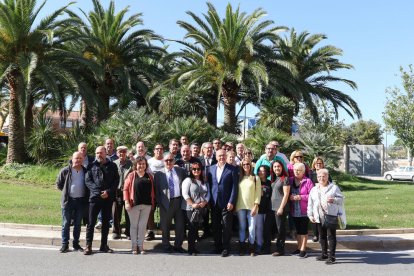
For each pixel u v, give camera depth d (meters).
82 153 7.88
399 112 36.34
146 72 25.52
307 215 7.10
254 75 22.33
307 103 26.44
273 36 23.50
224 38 22.58
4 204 11.30
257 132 19.94
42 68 19.84
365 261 6.85
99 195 7.06
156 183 7.50
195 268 6.25
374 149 37.12
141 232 7.26
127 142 17.61
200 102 24.81
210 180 7.48
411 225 9.34
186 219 7.47
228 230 7.27
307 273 6.05
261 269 6.27
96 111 22.62
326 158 20.34
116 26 24.06
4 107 30.44
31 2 20.08
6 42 20.23
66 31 21.25
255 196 7.35
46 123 21.73
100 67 21.50
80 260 6.58
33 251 7.11
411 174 33.97
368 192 17.77
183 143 9.53
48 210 10.55
